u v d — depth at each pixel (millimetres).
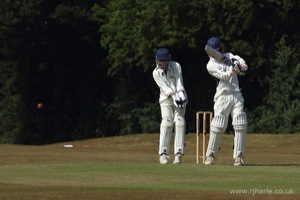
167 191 49656
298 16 141375
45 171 60438
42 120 168375
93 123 165250
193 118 151875
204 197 47438
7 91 169875
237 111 67000
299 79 140750
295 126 139500
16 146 108875
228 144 110562
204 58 149875
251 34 141875
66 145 114062
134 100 158750
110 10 159125
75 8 161875
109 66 163625
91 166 63656
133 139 122000
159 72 67750
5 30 161375
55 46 166125
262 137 118000
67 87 168750
